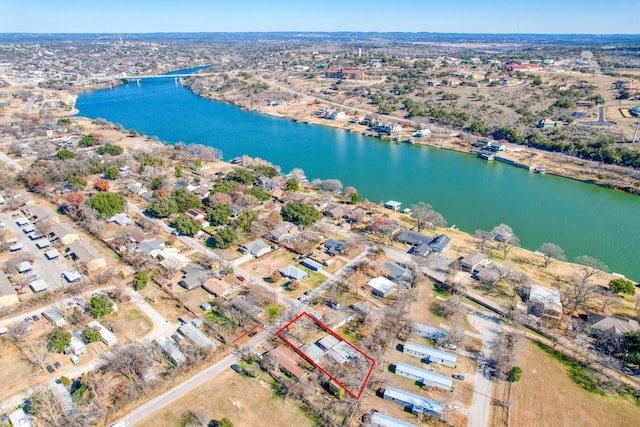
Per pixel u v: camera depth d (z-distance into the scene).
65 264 111.62
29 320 89.56
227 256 117.44
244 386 74.81
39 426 65.88
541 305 95.06
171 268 106.31
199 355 79.56
